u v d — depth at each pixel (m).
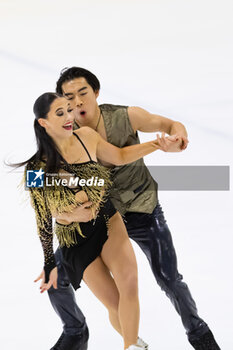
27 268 13.29
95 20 30.08
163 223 10.16
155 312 11.62
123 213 10.06
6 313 11.79
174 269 9.89
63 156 9.02
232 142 19.12
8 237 14.62
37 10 31.62
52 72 24.94
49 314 11.79
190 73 24.56
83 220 9.17
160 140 9.41
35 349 10.58
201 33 28.09
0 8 31.97
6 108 22.14
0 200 16.42
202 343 9.63
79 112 9.79
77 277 9.56
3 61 26.16
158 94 22.84
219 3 31.02
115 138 9.98
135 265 9.17
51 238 9.26
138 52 26.66
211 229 14.52
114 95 22.67
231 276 12.62
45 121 8.79
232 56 25.92
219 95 22.58
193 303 9.85
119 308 9.15
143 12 30.58
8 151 18.69
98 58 26.20
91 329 11.23
